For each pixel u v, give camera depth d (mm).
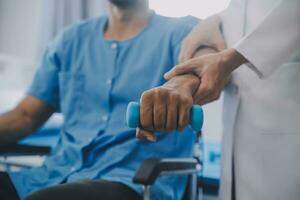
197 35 867
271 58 709
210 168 1358
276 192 854
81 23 1312
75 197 794
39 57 2576
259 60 700
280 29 721
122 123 1115
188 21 1171
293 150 836
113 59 1181
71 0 2418
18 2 3012
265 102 867
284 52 726
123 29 1228
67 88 1250
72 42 1280
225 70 669
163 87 563
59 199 773
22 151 1244
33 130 1312
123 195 879
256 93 875
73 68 1252
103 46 1220
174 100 529
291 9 727
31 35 2959
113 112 1143
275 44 713
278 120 854
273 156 858
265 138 867
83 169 1088
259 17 873
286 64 845
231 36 911
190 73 649
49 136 1521
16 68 2572
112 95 1144
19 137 1274
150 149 1063
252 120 884
